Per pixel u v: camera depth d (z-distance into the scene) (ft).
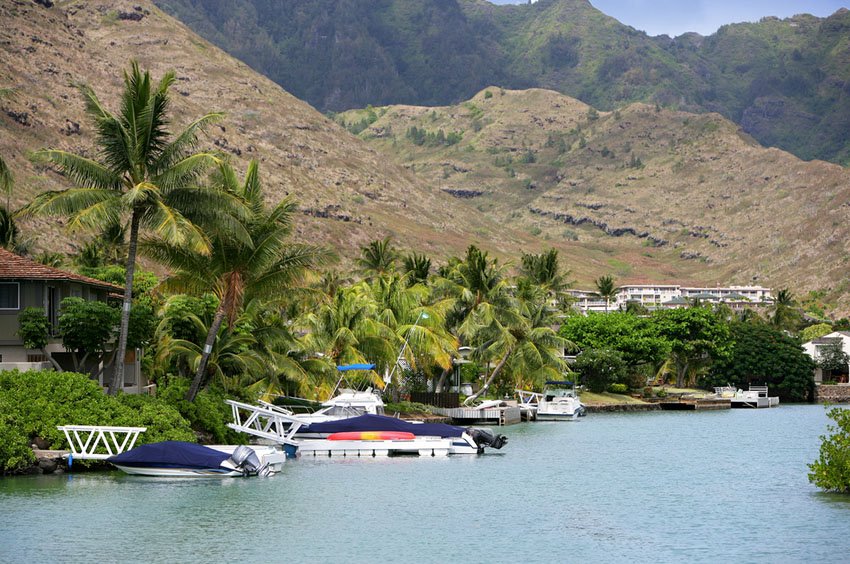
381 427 204.74
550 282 504.84
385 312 282.15
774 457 213.87
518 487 161.89
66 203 155.12
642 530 126.31
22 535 117.29
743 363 505.66
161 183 159.43
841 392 536.01
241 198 173.68
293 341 201.16
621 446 237.86
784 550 114.42
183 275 180.34
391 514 135.54
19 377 159.94
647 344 435.94
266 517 131.23
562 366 346.33
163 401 171.32
